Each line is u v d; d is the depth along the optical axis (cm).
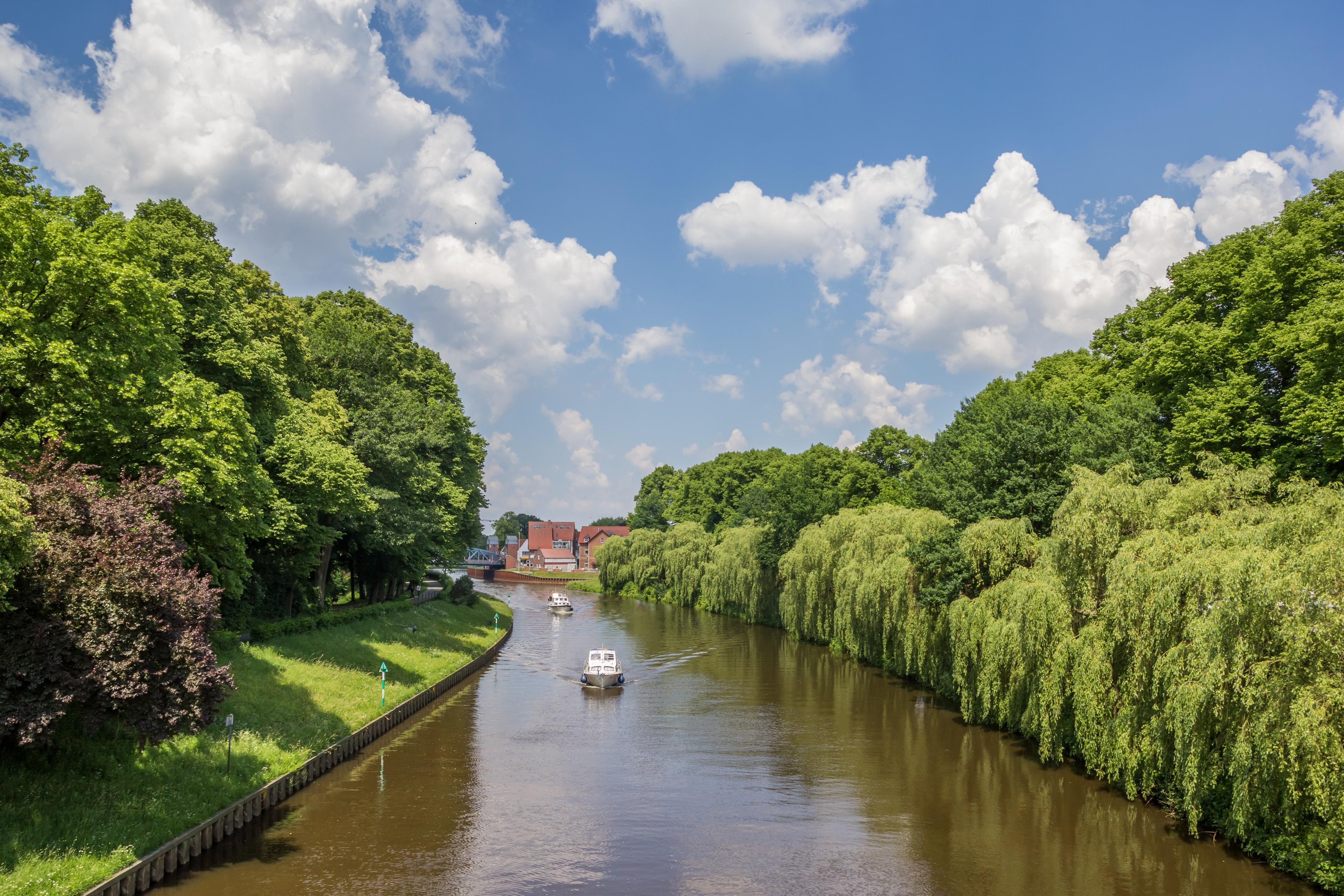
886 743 3588
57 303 2316
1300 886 2081
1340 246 3466
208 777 2380
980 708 3884
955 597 3988
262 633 3819
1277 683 2033
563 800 2788
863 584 4834
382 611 5694
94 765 2134
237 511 2706
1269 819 2150
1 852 1683
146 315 2525
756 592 8194
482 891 2048
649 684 5153
